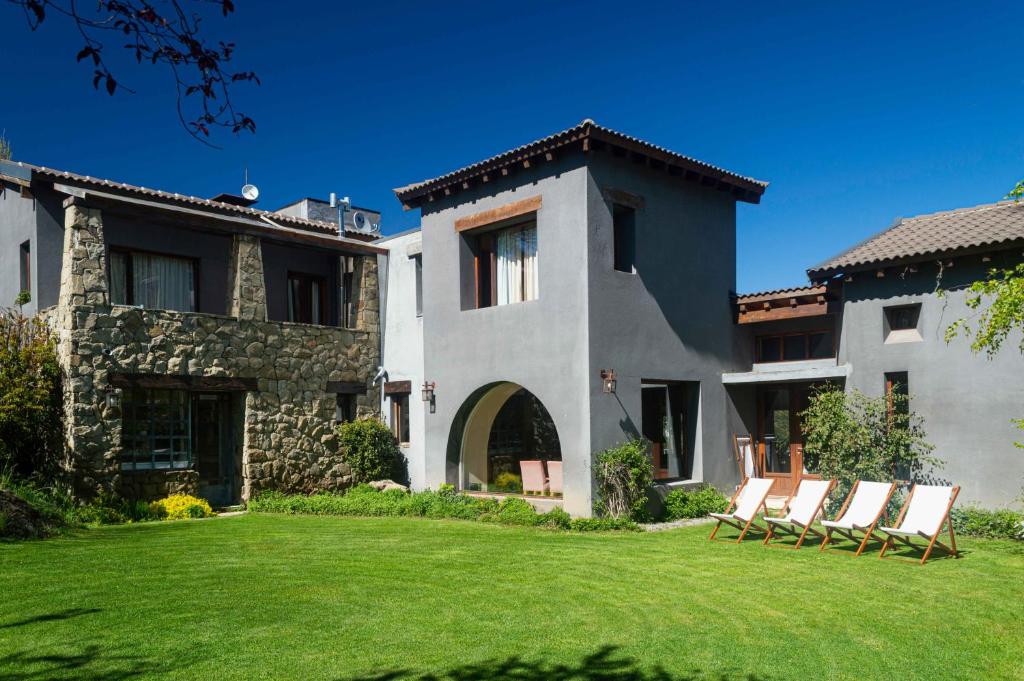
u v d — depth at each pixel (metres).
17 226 16.12
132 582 8.16
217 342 15.55
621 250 14.28
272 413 16.33
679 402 15.35
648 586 8.19
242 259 16.12
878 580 8.47
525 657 5.94
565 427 13.38
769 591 7.99
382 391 18.30
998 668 5.83
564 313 13.47
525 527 12.53
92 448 13.60
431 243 16.25
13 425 13.16
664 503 13.89
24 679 5.34
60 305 13.91
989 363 11.99
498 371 14.64
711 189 15.91
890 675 5.67
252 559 9.55
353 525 12.84
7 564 8.90
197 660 5.75
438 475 15.78
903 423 13.00
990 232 12.23
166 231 16.50
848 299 13.73
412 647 6.13
